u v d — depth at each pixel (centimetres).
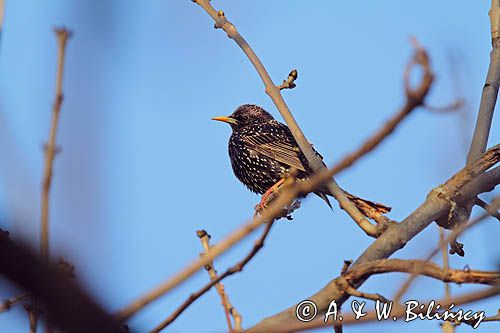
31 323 443
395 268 647
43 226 355
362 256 782
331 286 672
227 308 663
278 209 440
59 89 411
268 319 654
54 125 416
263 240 558
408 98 374
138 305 422
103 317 327
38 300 336
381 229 827
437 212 820
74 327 323
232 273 568
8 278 319
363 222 848
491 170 856
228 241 434
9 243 319
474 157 927
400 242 793
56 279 322
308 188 438
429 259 576
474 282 583
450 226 830
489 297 548
